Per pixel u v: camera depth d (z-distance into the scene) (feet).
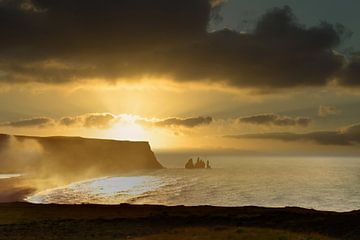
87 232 131.23
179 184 633.61
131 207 219.61
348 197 444.96
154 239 112.78
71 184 562.66
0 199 366.22
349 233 131.95
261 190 536.83
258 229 132.16
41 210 207.72
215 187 583.99
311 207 352.49
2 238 119.75
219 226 143.23
